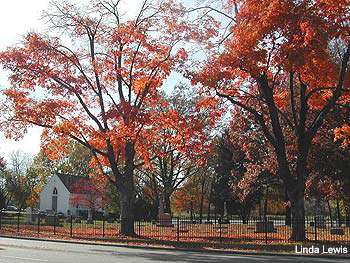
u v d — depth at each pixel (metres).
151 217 66.31
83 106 29.50
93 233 31.80
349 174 31.70
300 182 25.22
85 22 29.69
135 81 29.97
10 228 36.66
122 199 30.80
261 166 39.34
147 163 32.06
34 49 28.55
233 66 22.56
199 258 17.38
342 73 22.69
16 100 28.62
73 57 29.38
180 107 51.91
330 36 19.55
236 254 19.95
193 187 75.62
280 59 20.70
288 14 19.81
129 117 27.42
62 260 15.48
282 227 39.50
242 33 21.16
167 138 31.05
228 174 60.50
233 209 61.78
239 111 36.66
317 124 24.89
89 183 77.31
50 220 47.34
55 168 93.94
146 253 19.62
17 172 92.94
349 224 35.25
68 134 29.19
